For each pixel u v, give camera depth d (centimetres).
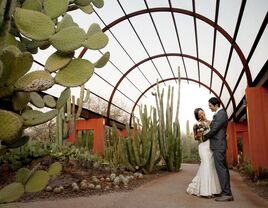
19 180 90
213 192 426
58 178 517
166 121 904
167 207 361
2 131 70
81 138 1220
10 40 92
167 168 902
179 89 959
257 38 734
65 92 104
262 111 751
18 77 78
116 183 535
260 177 674
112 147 880
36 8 97
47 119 91
